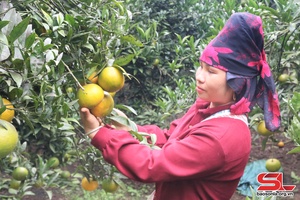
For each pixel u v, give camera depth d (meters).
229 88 1.78
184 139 1.75
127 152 1.74
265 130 3.10
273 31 3.29
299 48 3.42
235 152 1.73
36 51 1.49
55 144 3.75
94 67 1.72
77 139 2.96
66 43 1.75
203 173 1.72
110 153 1.74
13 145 1.46
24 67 1.47
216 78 1.76
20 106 1.56
